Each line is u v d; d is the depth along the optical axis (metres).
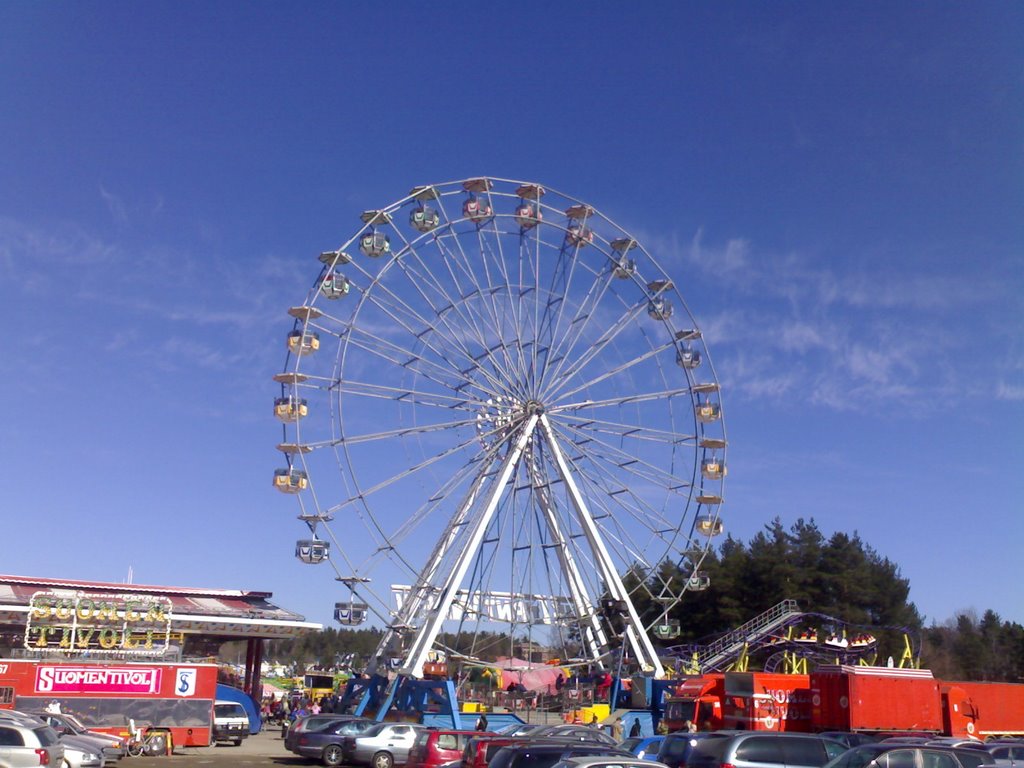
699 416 48.59
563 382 46.53
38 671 35.84
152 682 37.41
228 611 58.06
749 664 67.00
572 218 48.59
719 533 47.81
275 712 62.50
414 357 44.41
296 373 42.44
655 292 49.53
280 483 41.66
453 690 39.41
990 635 102.25
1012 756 22.98
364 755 33.97
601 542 45.88
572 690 49.12
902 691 34.12
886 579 85.12
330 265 43.59
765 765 20.75
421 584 43.28
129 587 59.75
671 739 23.22
